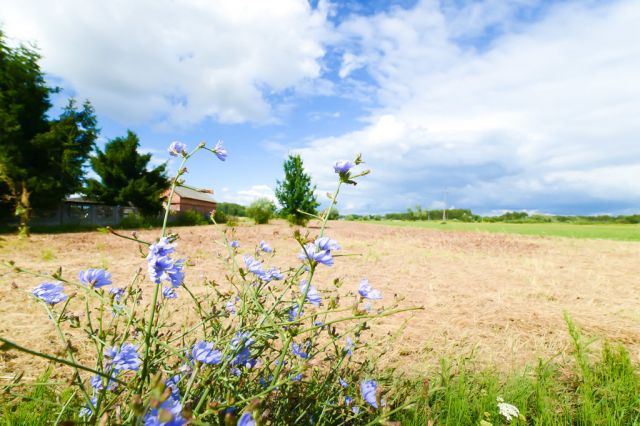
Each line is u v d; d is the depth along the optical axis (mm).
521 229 30094
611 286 6066
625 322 4039
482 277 6754
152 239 12047
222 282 4926
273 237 13484
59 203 18672
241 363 1487
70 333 2971
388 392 2070
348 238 15336
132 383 1172
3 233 13953
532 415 2033
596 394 2225
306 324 3018
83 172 19359
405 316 4043
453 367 2631
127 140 23484
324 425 1526
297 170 21812
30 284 4629
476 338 3379
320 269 6879
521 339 3389
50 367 2090
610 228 33438
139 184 22875
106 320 3141
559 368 2721
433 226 36875
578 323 3943
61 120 18078
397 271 7082
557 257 10234
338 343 2924
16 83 16297
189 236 13672
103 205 23328
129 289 1602
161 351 1489
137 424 740
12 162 15078
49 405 1664
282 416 1406
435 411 1958
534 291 5520
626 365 2377
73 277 5129
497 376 2426
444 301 4793
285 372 1584
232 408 1229
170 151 1525
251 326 1420
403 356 2869
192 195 34344
